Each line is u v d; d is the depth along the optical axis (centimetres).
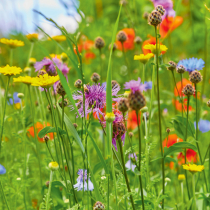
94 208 116
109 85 119
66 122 129
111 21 590
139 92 119
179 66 174
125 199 150
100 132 241
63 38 280
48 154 214
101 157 126
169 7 231
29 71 250
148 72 309
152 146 155
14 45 227
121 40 269
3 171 194
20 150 246
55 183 154
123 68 415
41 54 452
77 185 152
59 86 133
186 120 178
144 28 369
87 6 452
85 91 138
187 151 208
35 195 233
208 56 424
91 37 428
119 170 177
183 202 176
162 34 240
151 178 215
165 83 399
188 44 482
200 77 167
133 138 280
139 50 310
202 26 464
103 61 433
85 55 381
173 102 279
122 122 126
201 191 190
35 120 236
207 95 362
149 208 152
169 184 214
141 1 428
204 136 294
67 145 188
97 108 134
